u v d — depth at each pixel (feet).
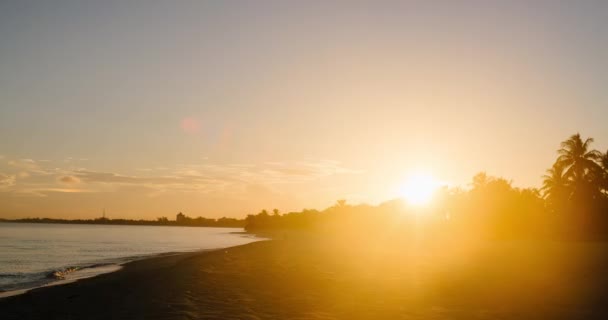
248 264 94.02
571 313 43.39
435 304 47.83
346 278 70.28
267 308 44.83
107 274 90.99
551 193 240.53
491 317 41.47
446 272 79.25
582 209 227.20
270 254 126.93
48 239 293.84
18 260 136.67
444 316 41.70
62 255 157.99
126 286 65.10
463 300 50.39
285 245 187.52
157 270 89.35
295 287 59.93
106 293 58.39
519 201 270.67
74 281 80.43
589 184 228.43
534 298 51.80
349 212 574.56
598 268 81.61
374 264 95.30
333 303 47.88
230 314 41.83
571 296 53.16
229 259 107.76
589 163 230.68
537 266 89.71
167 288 59.36
